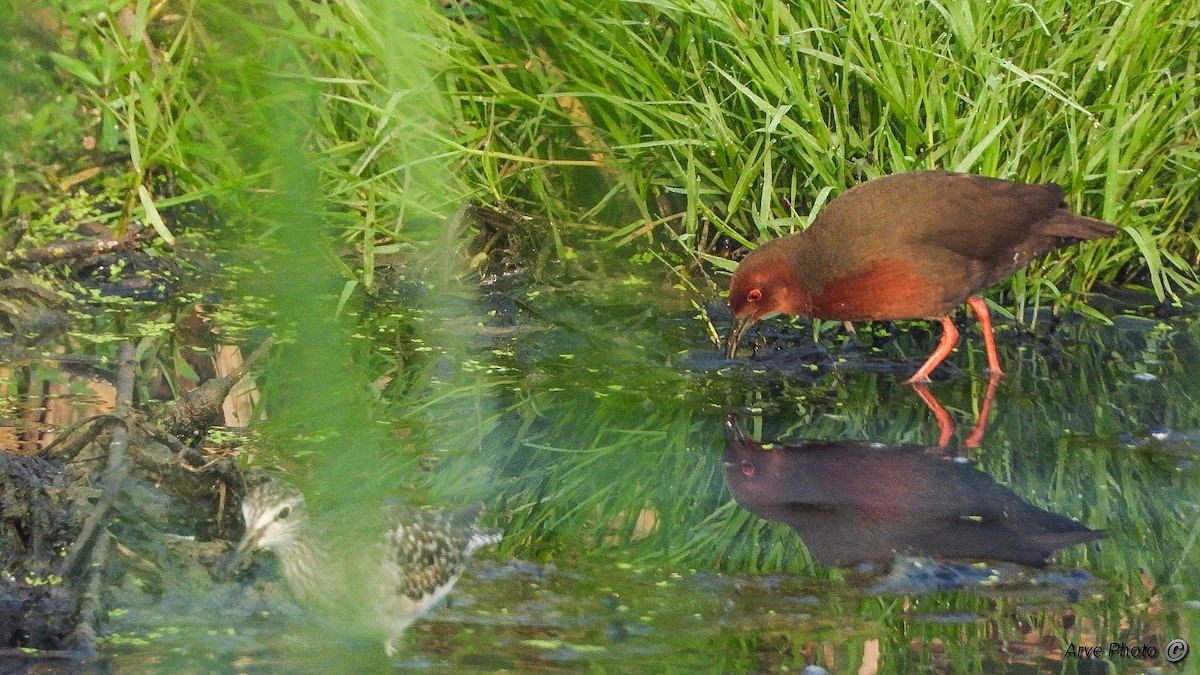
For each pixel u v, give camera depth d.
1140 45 12.41
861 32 11.88
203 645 6.67
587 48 12.40
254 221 12.84
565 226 13.38
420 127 11.18
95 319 11.58
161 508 8.11
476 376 10.84
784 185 13.04
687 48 12.58
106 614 6.96
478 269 12.83
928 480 8.96
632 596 7.33
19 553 7.46
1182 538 8.16
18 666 6.39
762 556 7.87
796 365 11.42
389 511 7.10
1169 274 12.78
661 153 12.99
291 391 10.11
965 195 11.04
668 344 11.74
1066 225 11.05
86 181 13.41
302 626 6.92
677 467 9.18
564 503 8.57
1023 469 9.17
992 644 6.80
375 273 12.63
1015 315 12.36
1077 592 7.46
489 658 6.55
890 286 10.93
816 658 6.62
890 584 7.52
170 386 10.19
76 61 12.32
